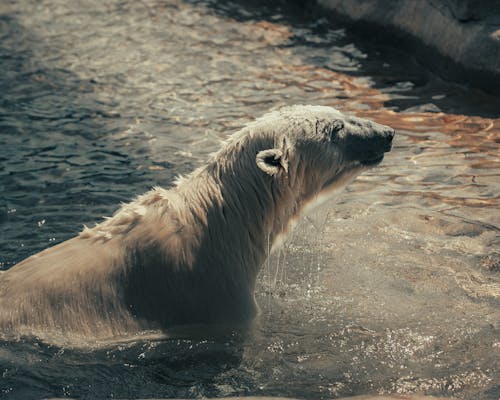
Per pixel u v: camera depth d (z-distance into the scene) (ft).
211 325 34.58
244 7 88.07
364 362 32.91
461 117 60.44
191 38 78.89
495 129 58.03
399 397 29.37
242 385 31.53
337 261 41.50
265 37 78.89
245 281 35.37
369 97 64.75
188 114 62.28
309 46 76.38
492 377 31.42
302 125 35.83
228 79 69.10
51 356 32.30
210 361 33.09
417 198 48.34
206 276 34.22
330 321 36.19
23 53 75.10
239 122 60.64
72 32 80.94
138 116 61.98
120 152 55.72
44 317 33.01
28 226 45.14
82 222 45.78
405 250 42.34
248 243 35.55
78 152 55.57
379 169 52.54
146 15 85.81
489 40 63.87
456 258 41.32
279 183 35.32
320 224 44.09
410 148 55.31
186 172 52.80
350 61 72.74
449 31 67.21
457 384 31.07
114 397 30.68
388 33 75.00
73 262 33.91
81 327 33.06
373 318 36.29
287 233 37.29
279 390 31.14
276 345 34.27
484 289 38.34
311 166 36.01
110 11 87.25
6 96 65.16
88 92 66.59
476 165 52.42
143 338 33.83
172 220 34.24
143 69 71.46
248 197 35.27
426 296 37.99
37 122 60.44
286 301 37.99
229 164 35.53
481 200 47.78
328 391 30.96
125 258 33.83
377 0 75.92
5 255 41.65
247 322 35.09
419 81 68.13
